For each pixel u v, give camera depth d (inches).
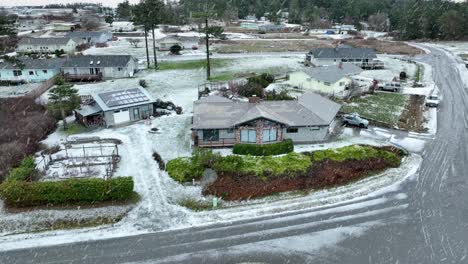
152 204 1213.1
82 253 999.0
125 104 1886.1
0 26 2790.4
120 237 1062.4
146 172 1405.0
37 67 2810.0
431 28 5255.9
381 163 1469.0
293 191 1293.1
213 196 1259.2
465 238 1064.8
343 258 984.9
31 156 1469.0
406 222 1132.5
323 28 6348.4
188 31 5556.1
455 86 2672.2
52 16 7716.5
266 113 1604.3
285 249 1015.0
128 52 3998.5
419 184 1341.0
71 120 1962.4
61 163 1466.5
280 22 6958.7
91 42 4596.5
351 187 1322.6
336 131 1785.2
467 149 1610.5
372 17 6609.3
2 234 1071.6
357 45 4554.6
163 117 1974.7
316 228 1103.6
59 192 1189.7
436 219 1147.9
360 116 1983.3
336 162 1455.5
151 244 1033.5
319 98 1884.8
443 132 1802.4
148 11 3046.3
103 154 1541.6
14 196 1173.1
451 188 1314.0
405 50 4195.4
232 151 1552.7
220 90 2383.1
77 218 1141.7
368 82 2600.9
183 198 1247.5
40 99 2268.7
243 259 976.3
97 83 2721.5
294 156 1480.1
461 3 6102.4
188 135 1728.6
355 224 1122.7
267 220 1141.1
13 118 1932.8
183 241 1045.8
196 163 1392.7
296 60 3518.7
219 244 1032.8
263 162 1435.8
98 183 1207.6
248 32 5748.0
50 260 971.3
